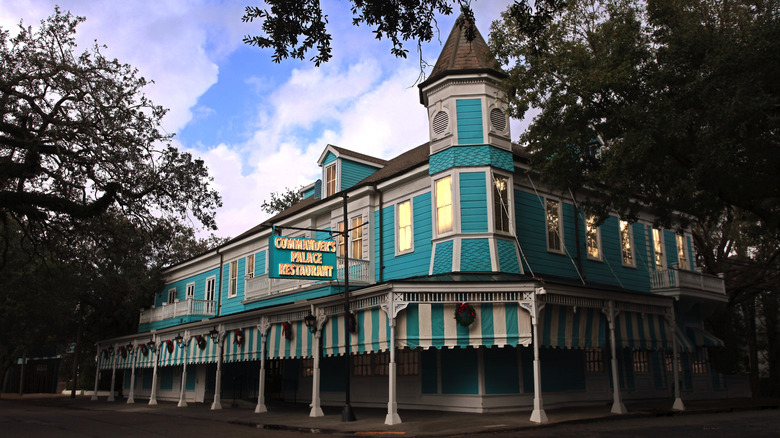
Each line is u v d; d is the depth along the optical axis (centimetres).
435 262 2005
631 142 1357
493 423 1507
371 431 1441
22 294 3291
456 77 2066
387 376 2120
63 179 1756
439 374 1911
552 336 1666
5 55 1611
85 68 1698
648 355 2481
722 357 3241
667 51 1401
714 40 1297
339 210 2572
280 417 1903
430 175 2094
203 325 2589
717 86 1254
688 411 1906
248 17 1124
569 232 2311
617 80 1441
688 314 2727
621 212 1645
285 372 2725
